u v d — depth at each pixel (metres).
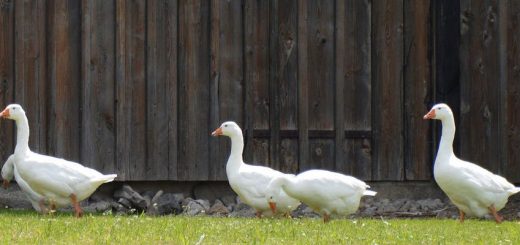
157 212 19.08
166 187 20.02
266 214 17.39
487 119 20.75
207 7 19.77
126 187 19.50
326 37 20.22
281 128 20.06
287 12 20.06
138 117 19.52
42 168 16.34
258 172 17.23
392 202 20.41
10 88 19.27
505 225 15.76
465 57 20.67
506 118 20.70
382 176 20.45
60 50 19.31
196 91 19.73
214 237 12.59
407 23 20.55
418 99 20.59
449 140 16.55
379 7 20.42
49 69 19.31
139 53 19.50
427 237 13.25
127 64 19.44
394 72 20.48
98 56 19.38
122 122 19.42
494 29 20.75
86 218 15.29
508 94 20.75
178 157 19.70
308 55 20.16
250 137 19.94
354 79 20.34
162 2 19.55
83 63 19.30
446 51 20.66
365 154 20.41
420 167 20.59
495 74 20.75
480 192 16.25
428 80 20.66
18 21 19.23
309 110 20.19
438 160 16.53
